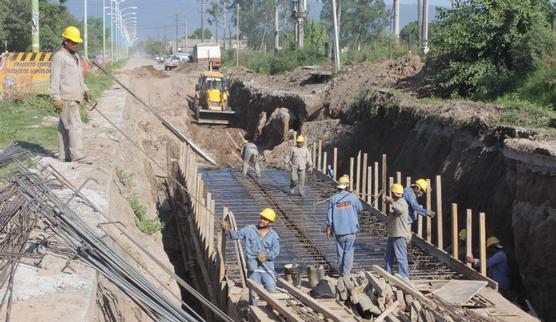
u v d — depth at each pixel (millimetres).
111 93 30250
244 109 38594
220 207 16469
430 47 26562
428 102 20000
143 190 16828
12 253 7395
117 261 7387
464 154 15570
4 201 8312
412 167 18109
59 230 7586
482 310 9961
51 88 11367
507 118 15305
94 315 6875
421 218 13781
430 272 11945
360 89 26188
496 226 13555
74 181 10922
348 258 10867
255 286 9531
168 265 11656
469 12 21234
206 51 61812
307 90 31828
